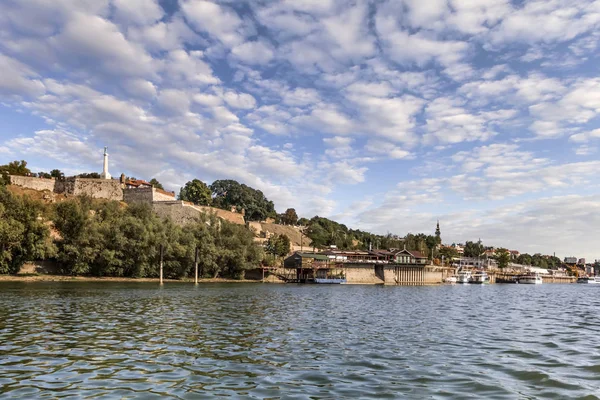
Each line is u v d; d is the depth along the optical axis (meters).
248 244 117.44
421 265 153.12
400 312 44.00
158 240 94.56
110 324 29.36
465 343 24.70
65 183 128.62
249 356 20.11
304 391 14.59
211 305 45.09
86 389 14.35
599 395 14.48
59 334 24.95
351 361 19.39
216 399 13.52
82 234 87.75
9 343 22.05
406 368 18.16
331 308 46.53
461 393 14.55
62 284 73.44
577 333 29.56
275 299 56.62
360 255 150.00
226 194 193.62
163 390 14.38
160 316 34.47
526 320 38.00
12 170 130.12
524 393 14.62
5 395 13.59
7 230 77.19
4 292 54.31
